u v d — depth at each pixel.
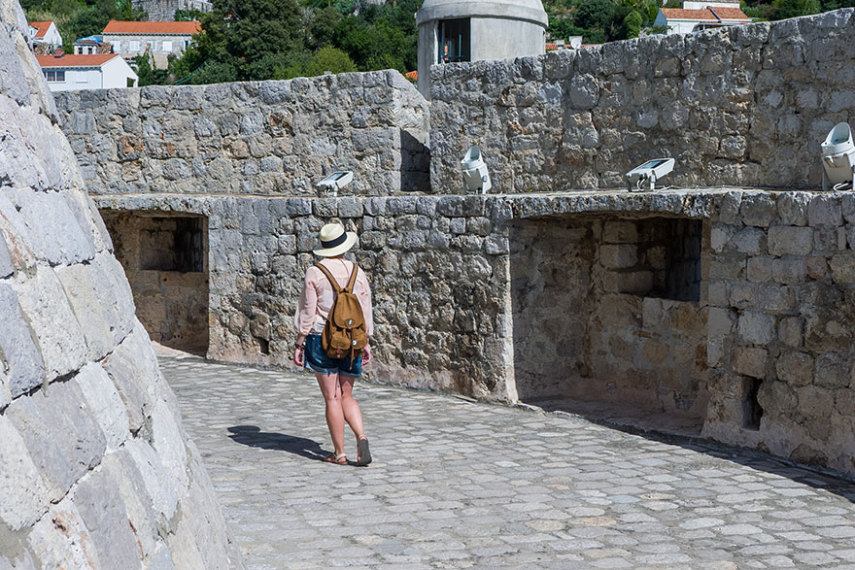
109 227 14.17
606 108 9.86
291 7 59.31
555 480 6.99
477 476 7.11
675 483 6.89
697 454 7.75
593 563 5.23
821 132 8.14
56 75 75.19
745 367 7.76
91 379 3.03
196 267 14.53
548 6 90.25
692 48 9.09
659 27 84.94
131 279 14.17
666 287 10.21
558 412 9.32
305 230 11.73
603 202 8.70
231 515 6.14
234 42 57.59
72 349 2.91
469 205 9.99
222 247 12.59
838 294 7.02
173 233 14.43
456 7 15.88
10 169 2.97
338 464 7.50
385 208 10.86
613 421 8.88
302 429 8.85
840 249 6.98
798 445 7.35
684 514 6.14
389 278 10.88
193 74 56.50
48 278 2.94
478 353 10.01
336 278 7.37
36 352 2.60
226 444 8.23
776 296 7.46
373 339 11.12
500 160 10.85
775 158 8.53
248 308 12.41
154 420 3.62
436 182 11.43
